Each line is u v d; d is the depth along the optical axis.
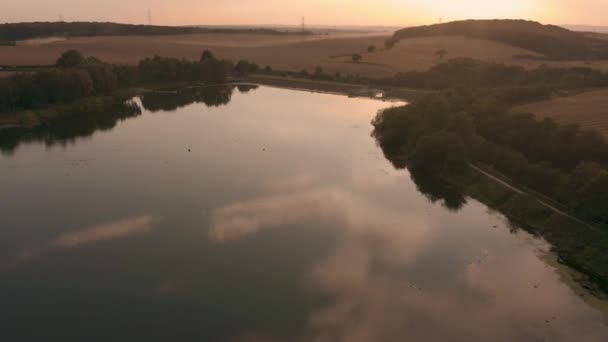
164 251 52.34
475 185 71.81
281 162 82.44
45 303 43.50
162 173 76.00
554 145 70.50
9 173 75.19
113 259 50.75
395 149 91.88
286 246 53.81
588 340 39.50
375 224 60.00
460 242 56.00
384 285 46.88
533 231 58.62
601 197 53.19
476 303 44.34
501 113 86.50
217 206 63.81
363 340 39.19
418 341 39.16
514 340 39.47
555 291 46.31
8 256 51.00
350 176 76.94
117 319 41.50
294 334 39.81
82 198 66.00
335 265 50.22
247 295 44.97
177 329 40.34
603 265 49.34
